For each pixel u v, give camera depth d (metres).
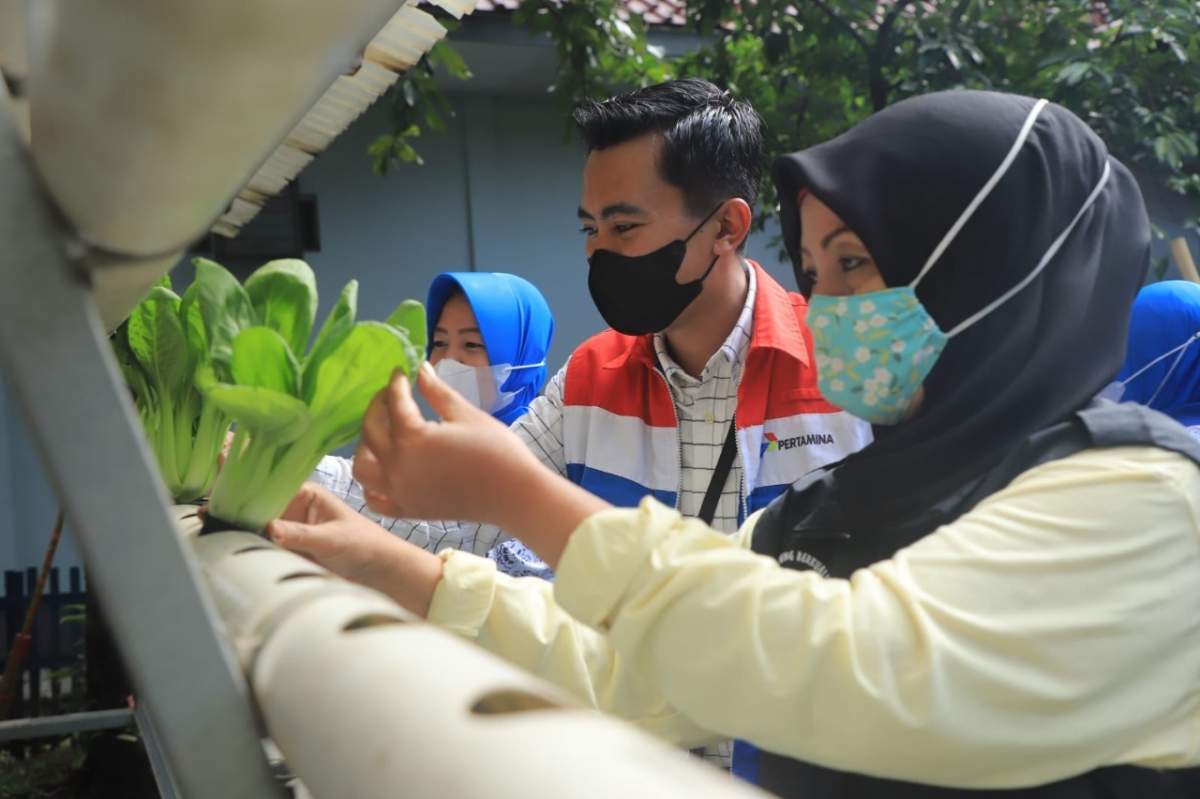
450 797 0.43
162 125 0.47
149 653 0.57
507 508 0.89
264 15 0.42
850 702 0.82
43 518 7.10
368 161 7.92
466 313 2.84
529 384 2.91
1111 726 0.86
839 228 1.14
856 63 4.91
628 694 1.28
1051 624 0.84
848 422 2.07
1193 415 3.09
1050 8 5.05
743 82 5.10
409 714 0.48
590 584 0.87
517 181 8.25
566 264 8.38
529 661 1.28
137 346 1.13
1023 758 0.85
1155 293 3.20
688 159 2.02
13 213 0.56
